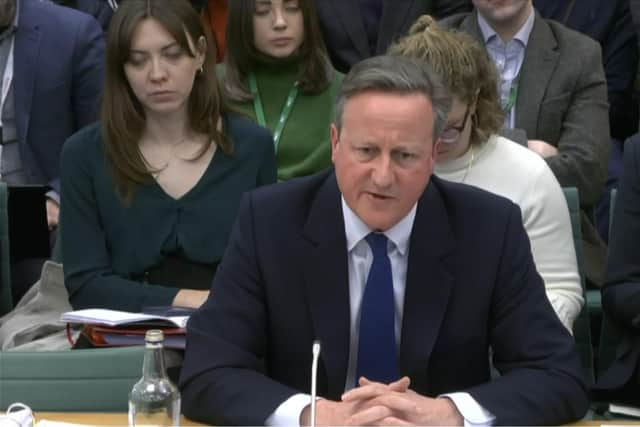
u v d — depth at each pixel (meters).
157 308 4.54
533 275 3.83
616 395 4.75
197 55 5.21
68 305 5.37
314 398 3.11
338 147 3.60
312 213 3.82
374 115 3.47
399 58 3.54
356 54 7.29
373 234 3.75
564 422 3.64
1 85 7.06
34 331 5.08
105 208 5.21
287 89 6.34
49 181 7.08
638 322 4.62
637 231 4.86
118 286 5.09
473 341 3.76
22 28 7.12
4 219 5.85
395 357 3.75
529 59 6.70
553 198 4.95
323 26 7.31
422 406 3.45
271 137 5.39
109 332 4.09
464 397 3.51
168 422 3.23
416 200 3.61
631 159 4.93
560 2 7.50
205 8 7.45
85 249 5.20
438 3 7.43
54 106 7.11
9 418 3.13
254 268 3.81
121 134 5.18
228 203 5.24
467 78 4.69
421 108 3.49
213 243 5.20
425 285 3.75
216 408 3.56
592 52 6.72
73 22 7.21
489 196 3.90
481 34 6.82
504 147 5.00
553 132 6.66
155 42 5.07
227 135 5.32
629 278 4.84
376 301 3.73
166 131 5.26
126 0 5.17
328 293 3.76
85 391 3.79
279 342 3.80
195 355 3.71
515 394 3.56
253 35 6.29
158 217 5.19
